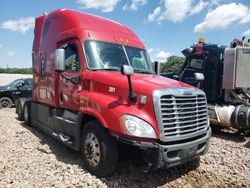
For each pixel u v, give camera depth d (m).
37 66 8.38
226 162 6.29
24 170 5.19
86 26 6.22
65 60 6.36
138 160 5.11
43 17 8.33
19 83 16.05
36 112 8.52
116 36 6.50
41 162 5.66
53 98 6.95
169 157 4.62
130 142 4.46
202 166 6.00
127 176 5.18
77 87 5.89
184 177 5.39
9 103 15.83
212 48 9.57
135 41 6.88
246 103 9.08
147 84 4.82
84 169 5.36
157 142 4.54
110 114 4.80
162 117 4.55
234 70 8.84
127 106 4.77
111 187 4.73
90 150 5.20
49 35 7.50
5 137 7.57
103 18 6.93
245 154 7.00
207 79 9.65
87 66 5.74
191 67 10.12
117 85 5.04
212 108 9.05
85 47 5.91
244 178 5.55
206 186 5.09
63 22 6.82
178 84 5.22
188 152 4.86
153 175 5.34
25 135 7.91
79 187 4.60
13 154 6.07
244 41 9.89
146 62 6.77
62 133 6.44
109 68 5.87
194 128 5.04
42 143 7.14
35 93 8.59
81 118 5.57
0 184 4.57
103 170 4.92
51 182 4.72
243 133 9.20
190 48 10.18
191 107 5.00
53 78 6.96
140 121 4.52
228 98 9.30
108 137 4.88
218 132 9.57
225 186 5.14
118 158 4.96
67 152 6.46
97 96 5.28
